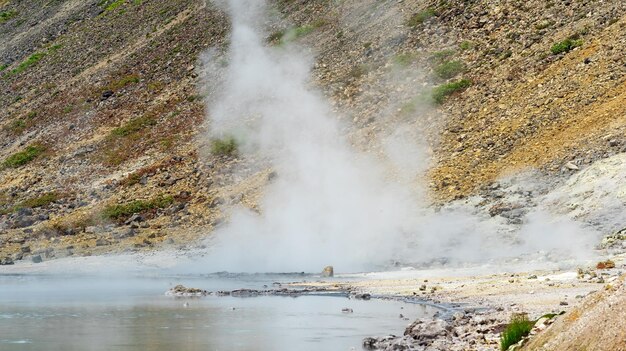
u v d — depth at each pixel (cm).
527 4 8681
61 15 16788
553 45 7606
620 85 6456
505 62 7862
